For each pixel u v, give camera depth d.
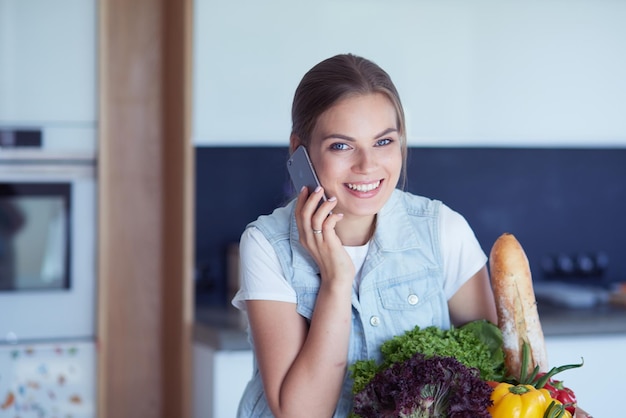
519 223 4.27
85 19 3.52
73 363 3.51
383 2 3.62
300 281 1.55
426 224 1.62
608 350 3.51
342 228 1.59
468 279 1.62
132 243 3.77
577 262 4.30
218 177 4.03
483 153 4.23
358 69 1.44
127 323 3.77
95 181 3.56
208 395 3.31
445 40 3.69
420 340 1.45
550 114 3.80
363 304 1.56
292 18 3.55
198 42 3.48
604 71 3.83
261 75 3.54
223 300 3.97
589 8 3.80
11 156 3.47
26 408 3.47
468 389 1.28
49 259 3.52
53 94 3.50
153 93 3.77
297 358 1.50
